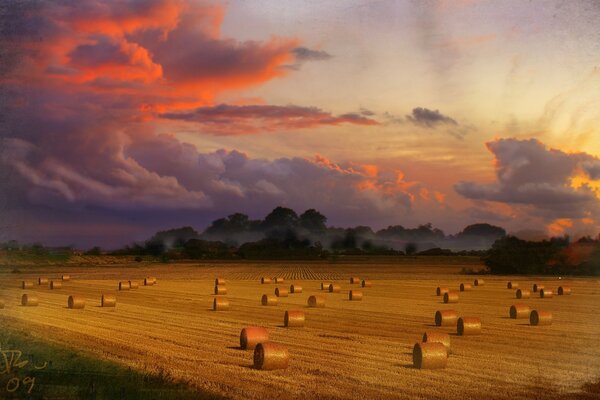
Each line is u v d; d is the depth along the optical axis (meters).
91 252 101.94
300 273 76.25
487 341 21.48
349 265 97.88
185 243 117.62
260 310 32.03
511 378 15.60
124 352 18.17
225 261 108.56
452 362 17.53
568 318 28.70
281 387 14.30
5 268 74.94
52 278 60.22
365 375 15.71
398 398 13.59
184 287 50.97
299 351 19.08
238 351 18.86
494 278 65.00
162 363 16.64
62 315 28.53
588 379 15.52
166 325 25.02
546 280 61.41
